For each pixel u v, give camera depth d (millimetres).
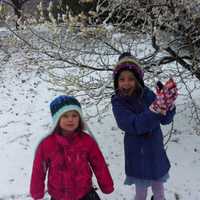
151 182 1784
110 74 2453
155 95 1765
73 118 1556
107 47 2447
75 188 1582
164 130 2699
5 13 2514
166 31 2436
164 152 1765
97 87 2406
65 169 1576
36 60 2441
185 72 2572
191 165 2291
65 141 1569
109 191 1623
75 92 2512
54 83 2391
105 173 1616
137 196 1797
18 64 2580
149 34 2361
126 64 1697
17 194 2152
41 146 1588
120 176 2217
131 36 2439
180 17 2369
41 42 2486
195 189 2076
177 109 2957
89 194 1604
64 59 2387
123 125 1665
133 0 2295
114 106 1711
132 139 1727
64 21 2350
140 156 1727
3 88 4023
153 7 2309
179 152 2430
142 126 1611
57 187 1586
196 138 2576
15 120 3213
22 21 2760
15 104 3590
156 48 2375
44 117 3223
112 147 2555
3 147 2715
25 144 2738
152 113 1579
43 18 2449
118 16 2367
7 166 2441
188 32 2428
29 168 2402
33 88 3928
